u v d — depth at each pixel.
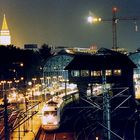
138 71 105.94
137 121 61.41
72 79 86.38
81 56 89.56
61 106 66.25
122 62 85.31
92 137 52.09
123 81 84.75
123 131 60.06
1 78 104.75
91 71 85.62
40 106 75.94
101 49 96.75
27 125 55.62
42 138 54.56
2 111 43.91
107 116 35.34
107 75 84.75
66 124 65.62
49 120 58.28
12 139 47.84
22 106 69.00
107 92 36.94
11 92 88.12
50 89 101.88
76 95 84.50
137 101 87.25
